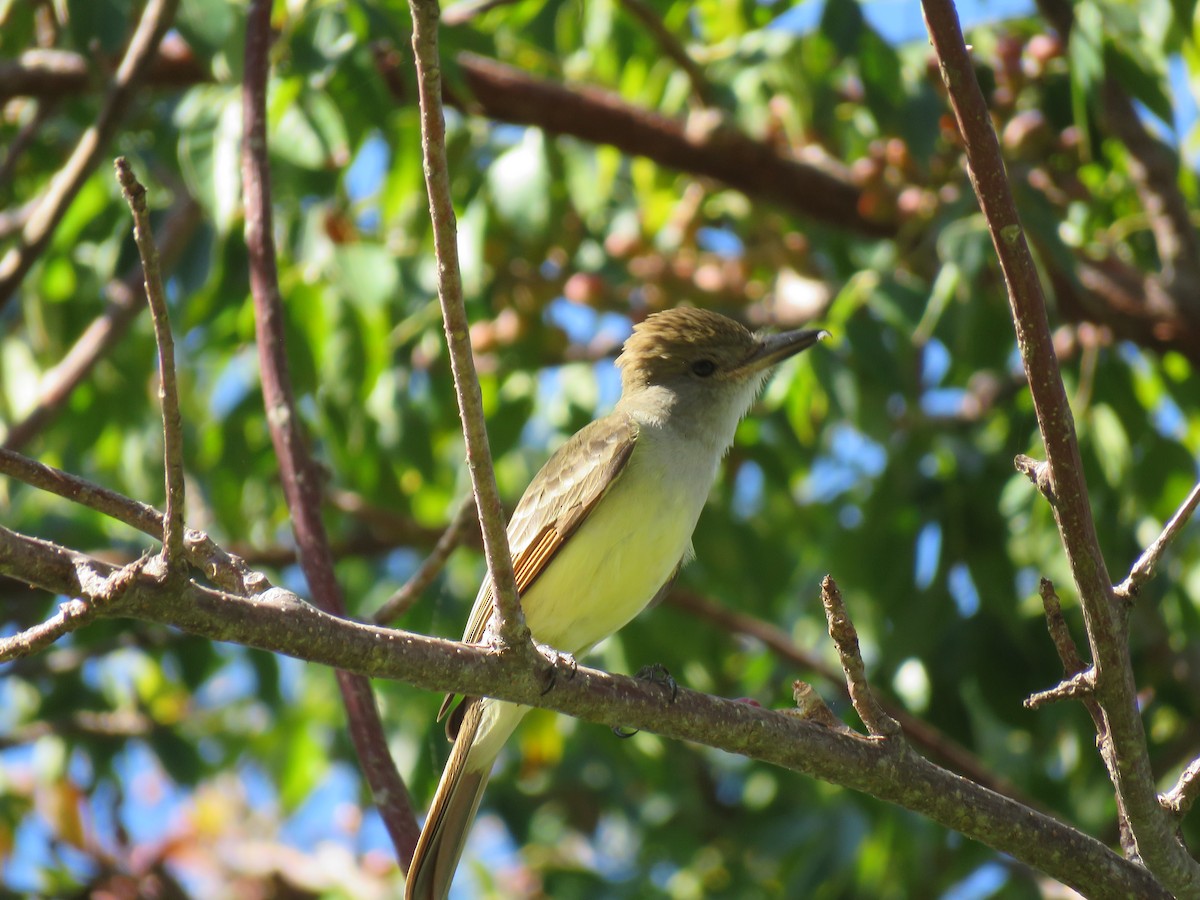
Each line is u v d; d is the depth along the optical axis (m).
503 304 13.18
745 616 12.87
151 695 15.49
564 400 13.06
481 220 11.98
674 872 14.19
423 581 8.79
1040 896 12.34
